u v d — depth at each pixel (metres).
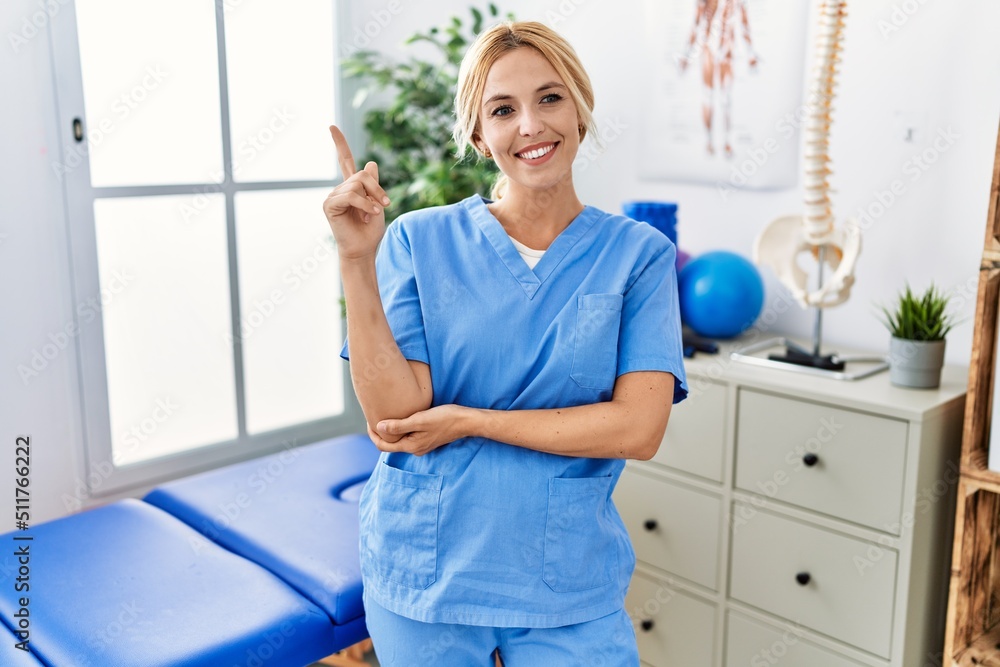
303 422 2.88
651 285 1.33
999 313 1.65
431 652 1.34
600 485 1.33
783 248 2.03
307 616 1.60
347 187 1.17
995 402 1.65
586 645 1.30
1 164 2.16
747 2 2.22
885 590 1.77
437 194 2.48
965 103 1.94
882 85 2.06
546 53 1.26
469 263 1.35
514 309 1.32
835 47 1.86
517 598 1.29
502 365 1.32
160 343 2.53
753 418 1.92
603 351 1.30
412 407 1.30
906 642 1.79
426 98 2.60
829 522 1.83
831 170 1.99
